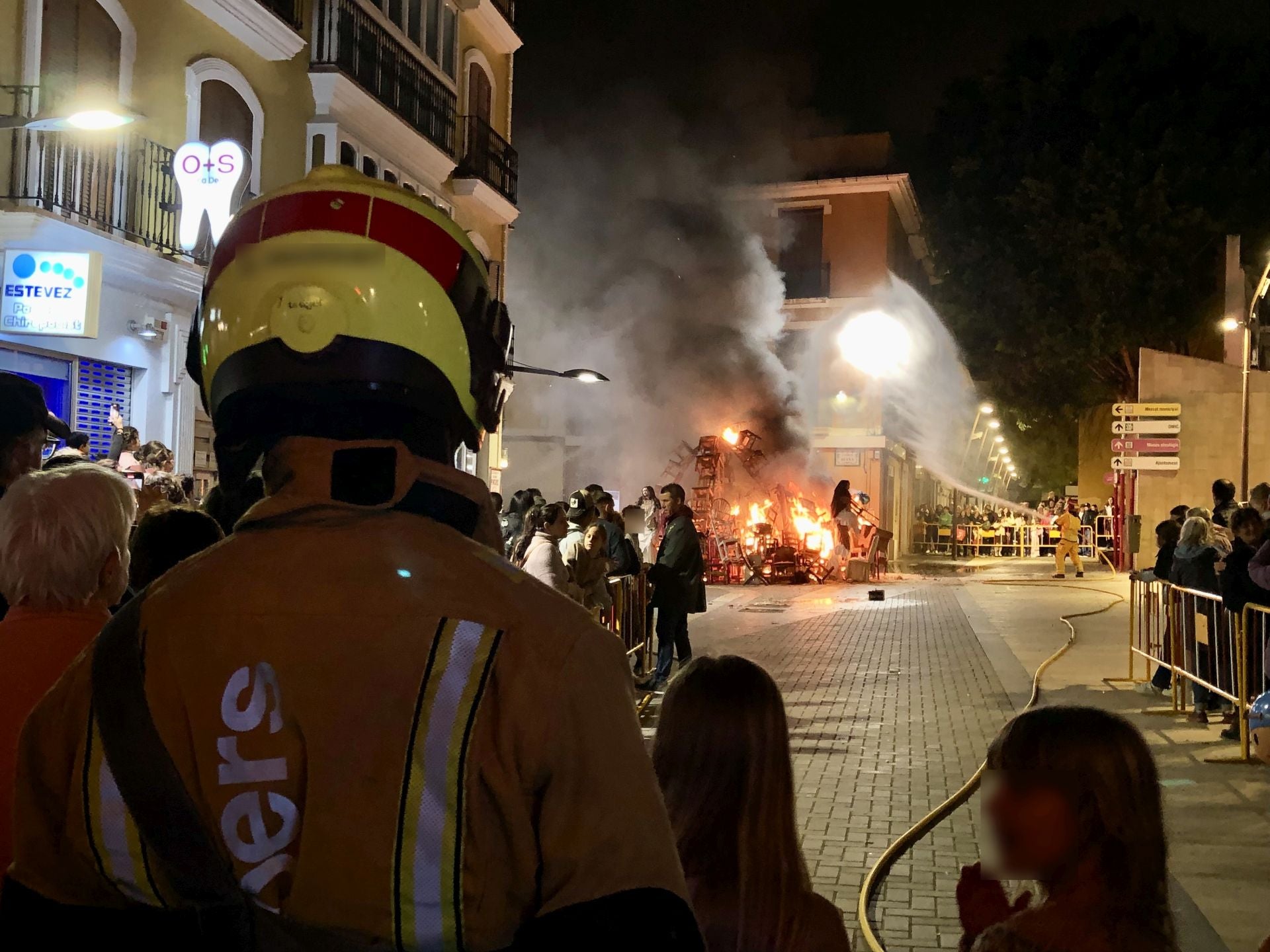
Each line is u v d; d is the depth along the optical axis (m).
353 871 1.11
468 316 1.41
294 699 1.14
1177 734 8.15
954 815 6.14
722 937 2.33
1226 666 7.89
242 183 12.26
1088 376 30.31
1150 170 28.70
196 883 1.13
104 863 1.19
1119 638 13.81
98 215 11.73
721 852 2.40
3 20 10.65
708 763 2.43
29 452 3.25
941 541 36.12
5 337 11.05
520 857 1.16
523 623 1.19
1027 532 34.44
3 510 2.31
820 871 5.21
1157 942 2.04
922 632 14.62
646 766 1.21
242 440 1.38
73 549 2.27
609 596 9.29
